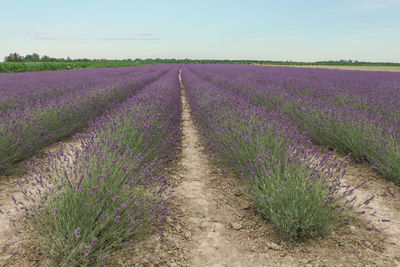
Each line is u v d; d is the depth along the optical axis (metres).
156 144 3.35
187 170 3.38
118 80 11.12
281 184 2.14
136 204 1.87
